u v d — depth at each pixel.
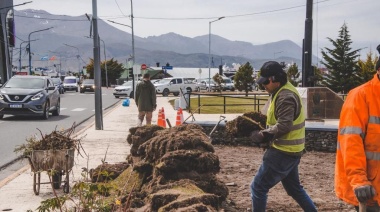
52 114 24.78
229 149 12.63
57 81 56.59
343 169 3.80
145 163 6.66
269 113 5.07
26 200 6.98
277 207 6.55
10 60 60.78
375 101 3.63
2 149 12.93
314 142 12.77
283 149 4.96
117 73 118.00
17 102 21.55
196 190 5.23
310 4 19.22
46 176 8.83
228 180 8.43
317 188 7.92
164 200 4.89
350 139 3.59
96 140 14.05
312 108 17.94
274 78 4.97
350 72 60.75
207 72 130.62
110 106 35.00
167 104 36.25
